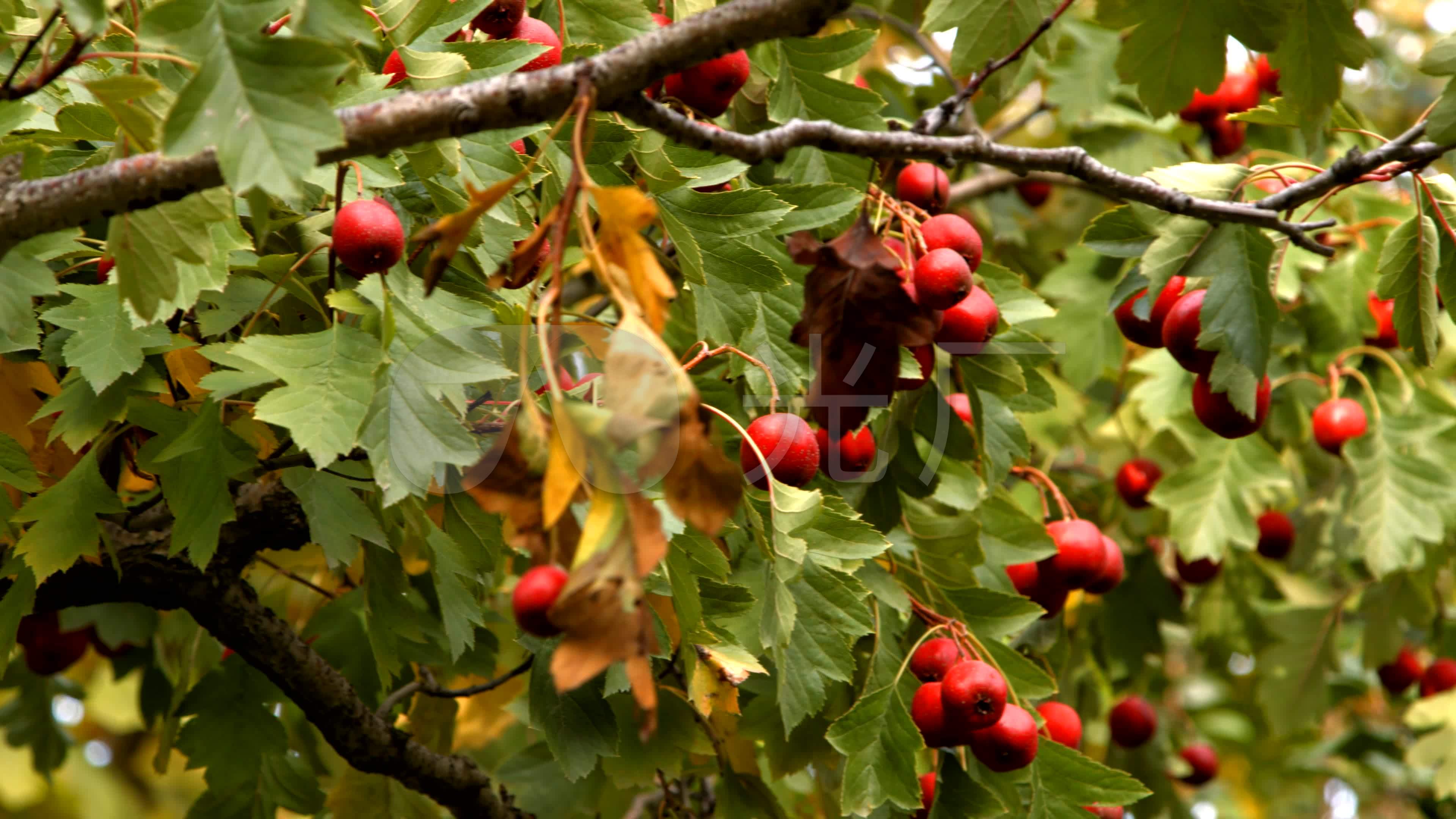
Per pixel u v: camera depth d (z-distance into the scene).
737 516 2.42
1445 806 3.10
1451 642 2.73
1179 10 2.41
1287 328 2.64
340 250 2.34
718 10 2.29
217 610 2.48
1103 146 2.72
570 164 2.39
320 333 2.36
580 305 2.64
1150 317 2.45
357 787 2.53
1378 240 2.63
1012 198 2.85
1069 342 2.67
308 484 2.40
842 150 2.33
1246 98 2.64
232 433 2.38
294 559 2.56
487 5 2.39
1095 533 2.52
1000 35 2.46
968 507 2.48
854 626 2.44
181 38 2.28
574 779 2.42
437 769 2.52
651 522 2.19
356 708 2.50
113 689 3.21
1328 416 2.62
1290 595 2.71
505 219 2.38
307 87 2.28
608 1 2.43
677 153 2.42
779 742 2.49
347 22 2.29
